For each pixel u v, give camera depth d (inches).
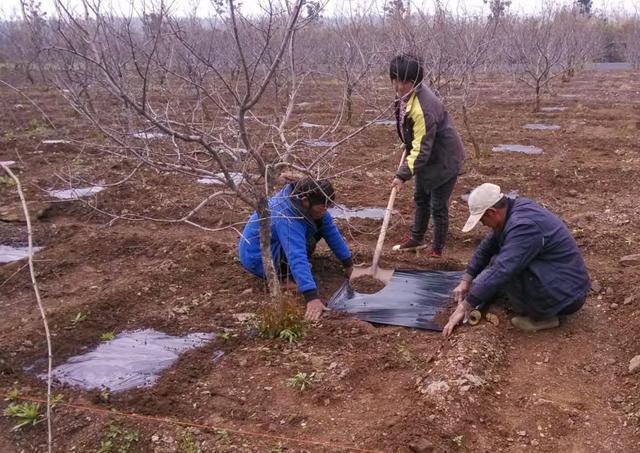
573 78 782.5
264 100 540.1
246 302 172.9
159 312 170.2
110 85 126.0
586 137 380.2
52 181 303.1
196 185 294.7
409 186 292.2
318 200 162.7
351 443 115.1
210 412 127.0
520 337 152.7
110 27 144.9
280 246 172.1
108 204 267.3
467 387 126.4
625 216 230.8
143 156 142.4
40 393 134.0
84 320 164.9
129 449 116.1
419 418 118.5
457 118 466.9
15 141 394.3
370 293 179.5
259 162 149.3
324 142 370.9
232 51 335.3
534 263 147.8
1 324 166.9
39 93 649.0
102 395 132.6
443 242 199.5
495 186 149.9
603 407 125.6
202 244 209.3
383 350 146.8
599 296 170.6
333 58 442.3
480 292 147.5
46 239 230.7
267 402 129.2
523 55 571.8
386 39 321.1
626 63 1035.9
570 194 266.8
